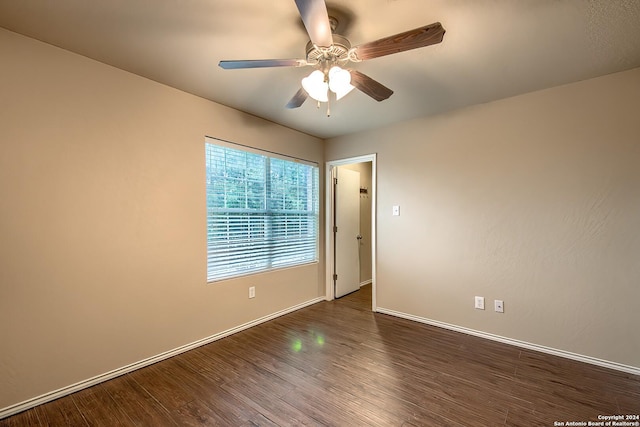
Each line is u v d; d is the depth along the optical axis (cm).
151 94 234
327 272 414
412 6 151
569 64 210
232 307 295
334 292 423
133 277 224
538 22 164
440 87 246
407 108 295
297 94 201
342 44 159
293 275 366
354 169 471
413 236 329
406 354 250
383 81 235
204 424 167
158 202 239
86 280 201
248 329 307
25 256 178
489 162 278
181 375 218
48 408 180
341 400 188
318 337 286
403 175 336
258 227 326
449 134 302
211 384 206
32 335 180
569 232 241
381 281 357
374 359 242
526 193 260
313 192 403
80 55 198
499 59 203
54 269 188
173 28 170
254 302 317
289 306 360
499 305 274
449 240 303
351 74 175
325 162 414
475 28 169
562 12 156
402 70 218
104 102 209
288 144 358
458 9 153
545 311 252
